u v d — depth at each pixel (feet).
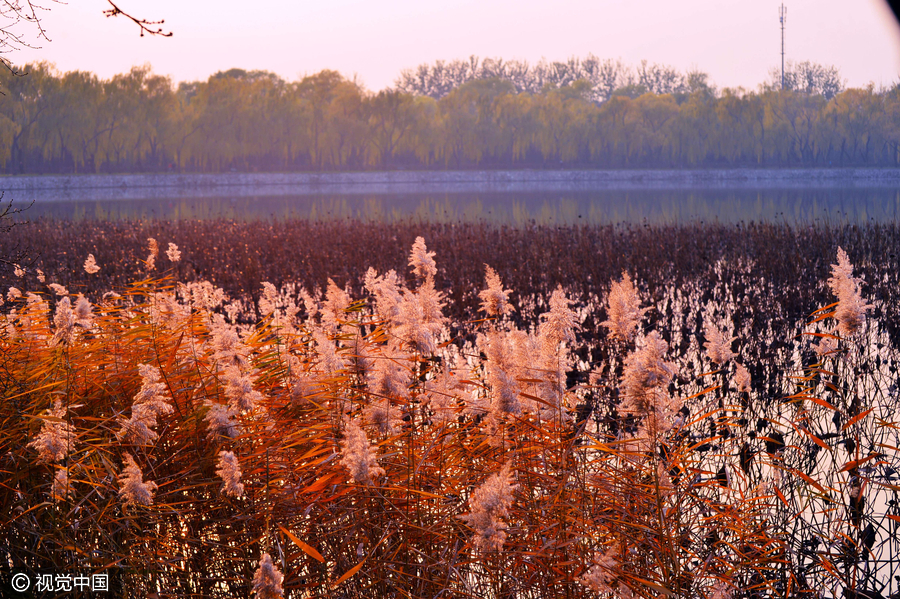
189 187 304.50
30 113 265.75
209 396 14.46
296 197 229.25
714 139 330.95
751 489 13.96
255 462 12.36
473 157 346.33
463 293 43.60
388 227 80.79
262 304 19.63
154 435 11.34
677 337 32.53
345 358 13.57
